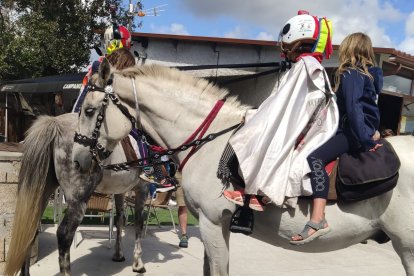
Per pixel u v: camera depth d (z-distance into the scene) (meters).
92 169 3.14
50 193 3.88
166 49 9.32
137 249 4.75
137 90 2.88
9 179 4.20
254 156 2.39
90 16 15.26
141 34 9.09
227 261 2.78
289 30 2.64
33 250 4.74
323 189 2.38
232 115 2.85
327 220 2.53
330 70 7.19
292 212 2.53
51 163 3.76
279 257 5.66
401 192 2.46
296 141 2.51
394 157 2.47
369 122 2.52
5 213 4.19
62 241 3.57
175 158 2.93
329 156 2.49
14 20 14.69
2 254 4.17
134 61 3.85
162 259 5.29
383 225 2.53
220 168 2.60
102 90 2.83
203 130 2.82
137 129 3.01
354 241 2.64
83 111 2.87
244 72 6.91
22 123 13.13
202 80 2.99
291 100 2.44
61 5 14.88
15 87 8.36
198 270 4.90
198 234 6.88
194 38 8.78
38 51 13.45
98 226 7.10
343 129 2.54
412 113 8.52
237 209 2.58
